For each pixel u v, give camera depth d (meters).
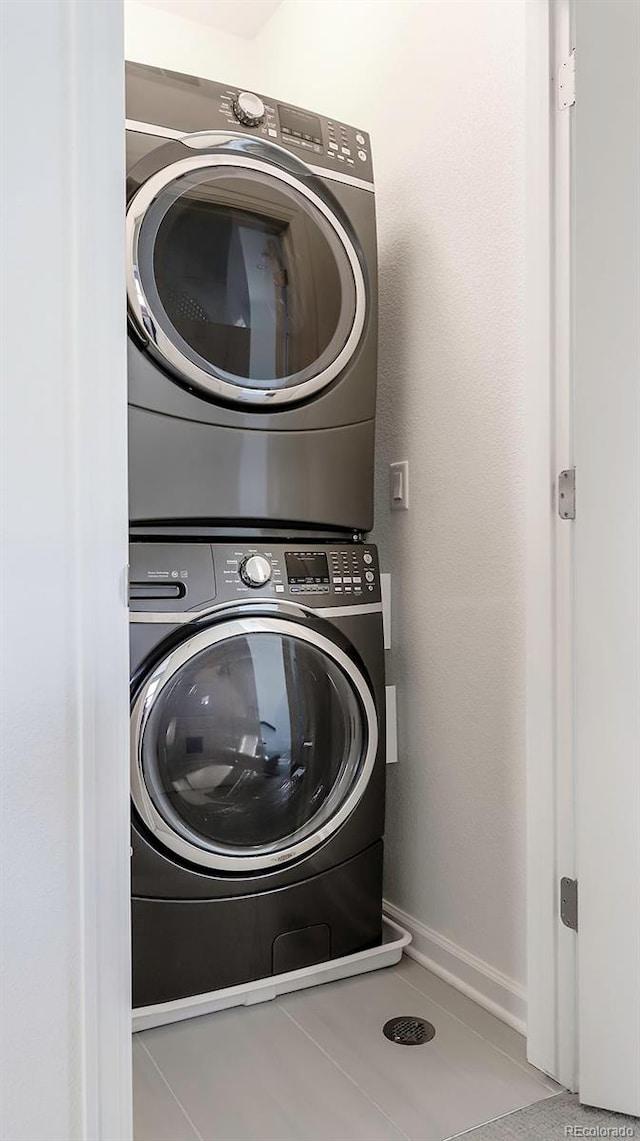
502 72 1.70
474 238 1.78
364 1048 1.60
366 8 2.16
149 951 1.65
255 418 1.75
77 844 0.79
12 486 0.76
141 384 1.63
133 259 1.60
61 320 0.79
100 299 0.81
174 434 1.66
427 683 1.95
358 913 1.89
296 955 1.80
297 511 1.81
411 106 1.98
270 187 1.77
